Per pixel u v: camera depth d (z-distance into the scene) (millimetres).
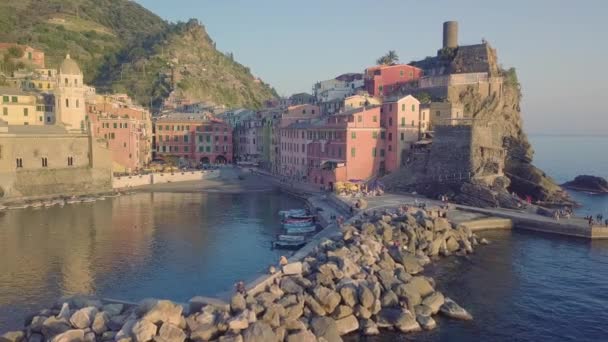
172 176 148500
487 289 58406
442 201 104562
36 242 79125
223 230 89250
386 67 157125
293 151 152250
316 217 97750
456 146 112500
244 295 44469
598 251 75000
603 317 50969
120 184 137500
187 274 63969
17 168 118125
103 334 38375
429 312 49344
